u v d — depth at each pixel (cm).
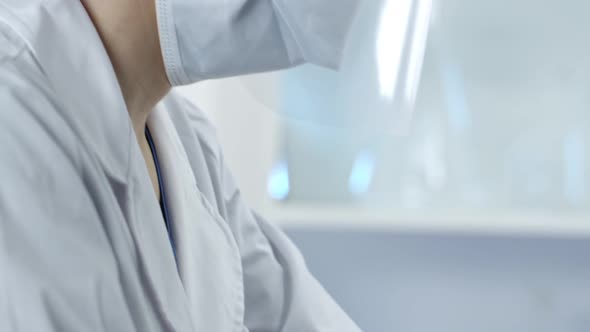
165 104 102
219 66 78
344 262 241
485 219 236
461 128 236
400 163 239
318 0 75
